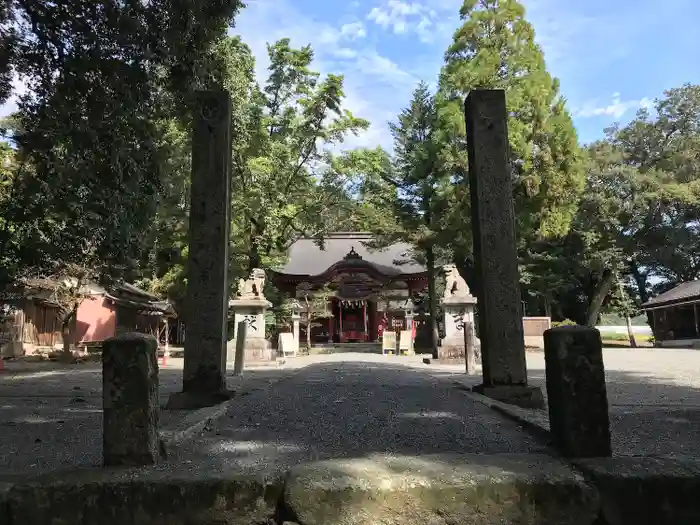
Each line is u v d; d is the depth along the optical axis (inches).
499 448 171.3
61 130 338.0
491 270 300.5
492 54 899.4
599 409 144.2
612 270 1407.5
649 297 1815.9
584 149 1306.6
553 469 131.4
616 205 1309.1
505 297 298.4
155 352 148.3
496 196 306.3
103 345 143.8
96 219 383.2
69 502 123.6
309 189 1201.4
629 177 1295.5
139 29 327.6
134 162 357.4
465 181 960.3
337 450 169.9
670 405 282.0
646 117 1478.8
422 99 1221.1
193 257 287.4
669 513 124.3
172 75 373.7
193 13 354.9
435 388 358.0
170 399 273.7
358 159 1168.8
